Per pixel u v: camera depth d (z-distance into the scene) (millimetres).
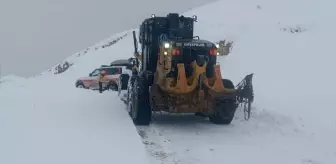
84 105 11898
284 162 7254
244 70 22344
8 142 7145
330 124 10453
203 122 10617
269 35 26625
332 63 19984
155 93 9531
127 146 7367
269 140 8766
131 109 10477
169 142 8398
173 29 10969
